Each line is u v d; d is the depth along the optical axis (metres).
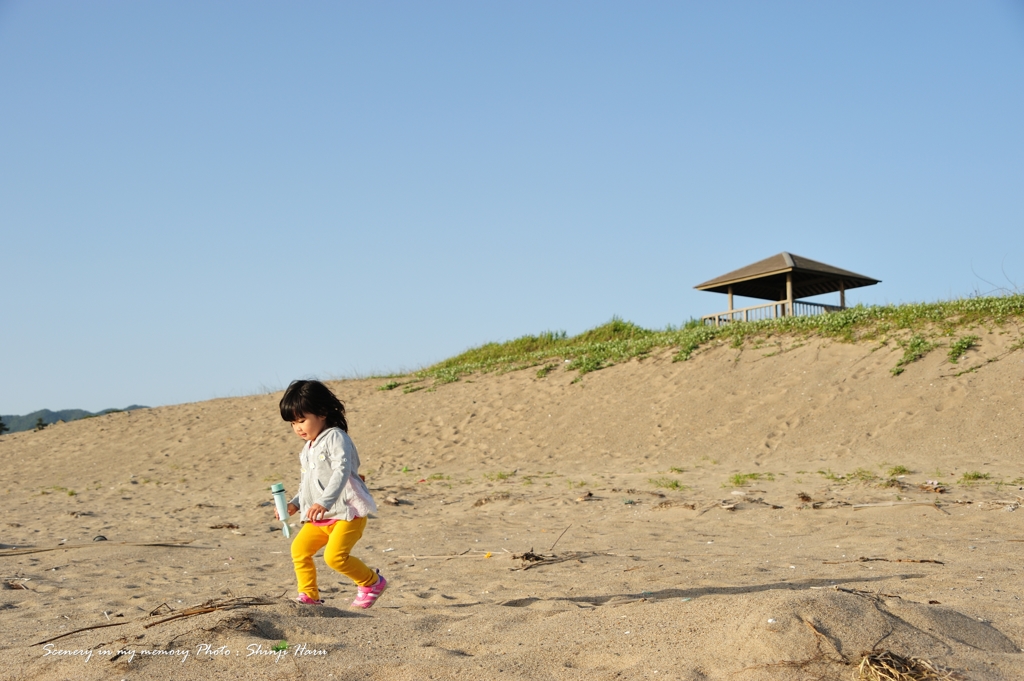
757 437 13.85
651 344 20.39
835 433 13.27
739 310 24.78
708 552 6.98
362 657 3.48
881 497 9.56
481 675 3.19
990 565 5.70
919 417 12.96
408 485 13.55
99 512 12.23
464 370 23.39
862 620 3.42
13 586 6.25
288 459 17.16
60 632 4.53
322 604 4.76
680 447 14.19
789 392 15.31
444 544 8.04
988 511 8.41
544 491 11.85
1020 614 4.03
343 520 4.57
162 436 21.12
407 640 3.83
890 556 6.26
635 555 6.91
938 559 6.06
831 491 10.22
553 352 23.00
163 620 4.04
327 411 4.70
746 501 9.88
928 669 2.98
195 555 7.88
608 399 17.47
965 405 12.91
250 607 4.21
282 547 8.41
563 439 15.85
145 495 14.53
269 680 3.17
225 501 13.11
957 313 16.12
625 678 3.09
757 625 3.37
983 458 11.29
